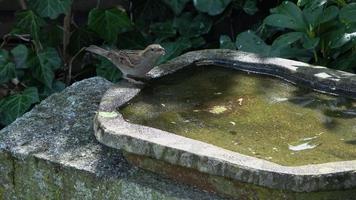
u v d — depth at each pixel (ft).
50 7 18.40
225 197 10.49
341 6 17.33
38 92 18.81
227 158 10.13
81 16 20.21
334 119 12.13
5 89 19.07
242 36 17.58
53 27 19.44
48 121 13.09
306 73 13.44
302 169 9.86
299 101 12.81
